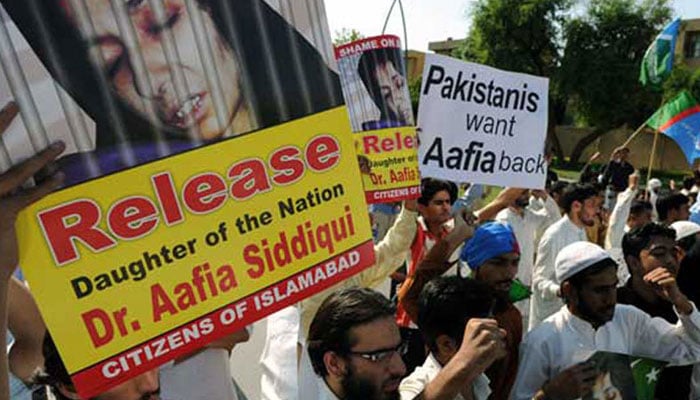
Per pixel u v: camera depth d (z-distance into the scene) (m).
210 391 1.97
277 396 1.86
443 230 3.68
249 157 1.27
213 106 1.23
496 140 3.30
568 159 41.56
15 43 1.04
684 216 5.86
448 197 3.67
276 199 1.31
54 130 1.08
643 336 2.64
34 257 1.08
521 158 3.36
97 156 1.12
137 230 1.16
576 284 2.40
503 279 2.80
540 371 2.40
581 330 2.43
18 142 1.04
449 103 3.21
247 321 1.27
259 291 1.29
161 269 1.19
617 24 34.19
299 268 1.33
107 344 1.14
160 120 1.17
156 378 1.42
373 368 1.61
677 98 7.53
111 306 1.14
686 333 2.56
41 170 1.08
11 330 1.55
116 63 1.13
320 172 1.36
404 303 2.71
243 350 3.57
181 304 1.21
